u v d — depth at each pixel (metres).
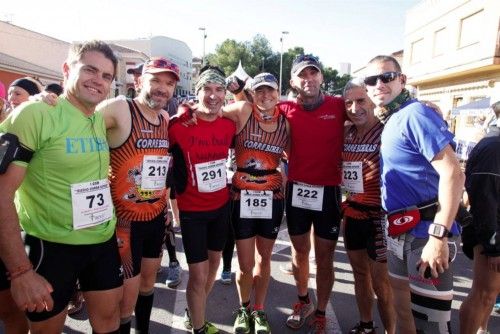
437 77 17.64
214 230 2.76
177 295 3.46
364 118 2.48
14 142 1.54
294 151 2.87
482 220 2.16
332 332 2.92
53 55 25.73
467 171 2.31
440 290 1.84
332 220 2.80
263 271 2.88
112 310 1.98
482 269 2.30
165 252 4.61
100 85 1.78
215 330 2.80
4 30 22.39
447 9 17.02
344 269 4.22
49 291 1.60
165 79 2.23
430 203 1.87
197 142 2.58
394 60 2.09
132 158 2.23
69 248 1.79
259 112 2.76
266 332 2.77
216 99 2.52
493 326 3.04
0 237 1.53
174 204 4.39
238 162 2.85
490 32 13.49
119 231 2.23
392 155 1.94
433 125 1.75
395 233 1.96
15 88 4.14
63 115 1.74
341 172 2.77
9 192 1.55
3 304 1.96
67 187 1.75
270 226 2.83
